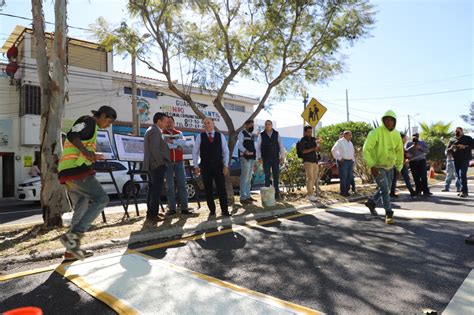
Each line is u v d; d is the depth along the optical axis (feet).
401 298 8.69
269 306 8.39
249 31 29.94
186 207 20.93
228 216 19.69
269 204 23.25
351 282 9.82
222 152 20.42
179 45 28.76
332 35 30.01
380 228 16.48
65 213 18.74
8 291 9.84
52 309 8.64
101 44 28.86
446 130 87.92
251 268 11.27
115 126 61.98
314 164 27.12
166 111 71.26
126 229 16.76
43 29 18.45
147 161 18.80
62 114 18.48
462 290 9.04
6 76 53.52
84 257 12.26
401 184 40.32
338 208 23.44
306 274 10.56
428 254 12.15
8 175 53.06
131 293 9.38
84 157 12.61
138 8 27.02
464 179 27.71
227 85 29.66
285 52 30.32
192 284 9.94
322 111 28.22
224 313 8.05
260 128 92.68
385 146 17.53
